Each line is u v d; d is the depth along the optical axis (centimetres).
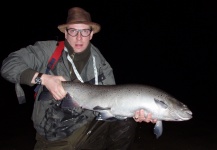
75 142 125
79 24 123
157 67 857
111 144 129
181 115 117
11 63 111
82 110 125
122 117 120
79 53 125
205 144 200
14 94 431
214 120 286
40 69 122
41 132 123
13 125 255
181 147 192
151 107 115
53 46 125
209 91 501
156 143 199
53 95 110
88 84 122
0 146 192
